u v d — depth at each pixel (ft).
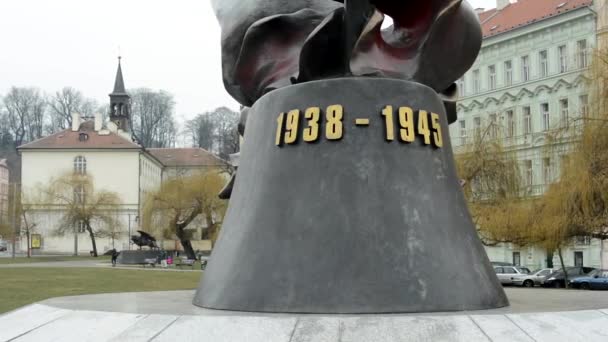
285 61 23.81
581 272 88.74
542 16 126.31
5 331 17.83
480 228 83.76
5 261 154.20
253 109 22.40
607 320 15.96
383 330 14.74
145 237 151.74
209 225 147.33
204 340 14.82
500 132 95.81
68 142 220.64
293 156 20.20
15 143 303.68
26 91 303.27
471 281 18.71
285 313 17.79
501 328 14.88
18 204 180.55
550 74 123.95
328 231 18.85
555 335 14.75
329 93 20.36
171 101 312.50
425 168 20.06
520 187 91.20
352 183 19.36
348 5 21.22
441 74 22.66
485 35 136.46
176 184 147.54
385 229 18.79
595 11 116.57
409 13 23.02
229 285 19.10
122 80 254.88
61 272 104.12
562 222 69.46
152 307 18.99
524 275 91.30
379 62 22.02
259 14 25.11
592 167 67.97
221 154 243.19
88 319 16.92
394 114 20.18
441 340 14.40
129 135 253.44
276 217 19.57
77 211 177.99
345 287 17.99
